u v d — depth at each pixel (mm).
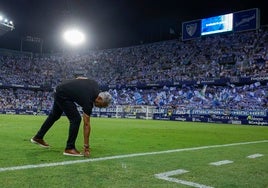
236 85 35094
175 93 39906
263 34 38906
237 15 39719
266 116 26578
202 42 44594
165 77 42406
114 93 46594
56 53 60406
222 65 38688
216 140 10570
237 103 33062
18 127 14320
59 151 6543
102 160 5613
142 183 4020
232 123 29062
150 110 36531
